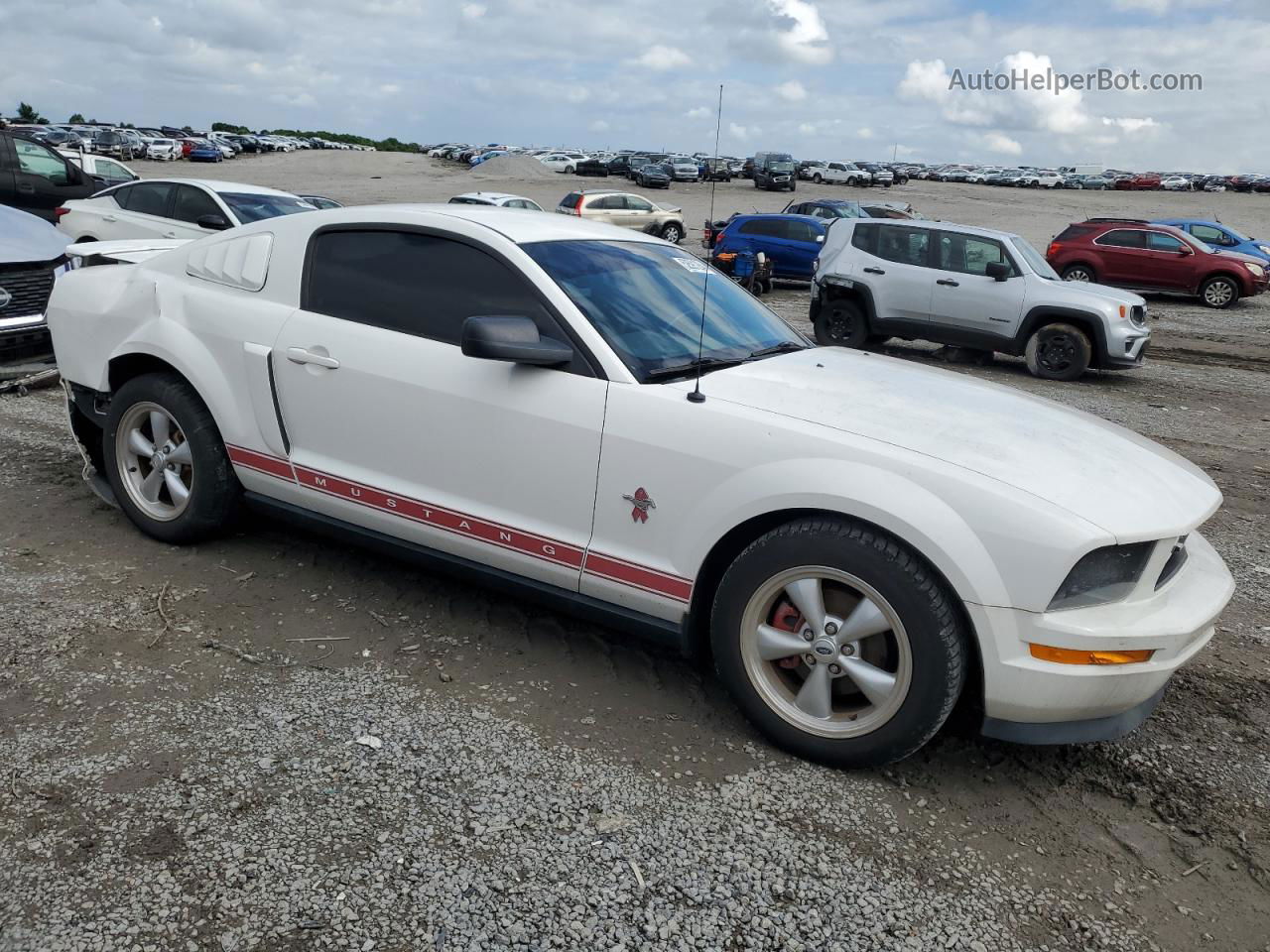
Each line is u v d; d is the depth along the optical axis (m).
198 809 2.43
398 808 2.49
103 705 2.88
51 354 6.66
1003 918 2.26
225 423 3.75
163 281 4.03
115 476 4.16
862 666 2.70
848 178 61.56
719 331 3.50
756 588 2.79
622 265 3.51
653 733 2.93
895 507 2.55
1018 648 2.52
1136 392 10.57
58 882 2.16
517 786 2.61
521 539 3.15
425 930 2.09
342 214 3.65
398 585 3.87
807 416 2.83
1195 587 2.80
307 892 2.18
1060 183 77.25
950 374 3.70
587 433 2.98
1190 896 2.38
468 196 26.44
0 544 4.02
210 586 3.76
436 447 3.27
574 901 2.20
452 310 3.31
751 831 2.50
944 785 2.78
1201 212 49.31
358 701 3.00
